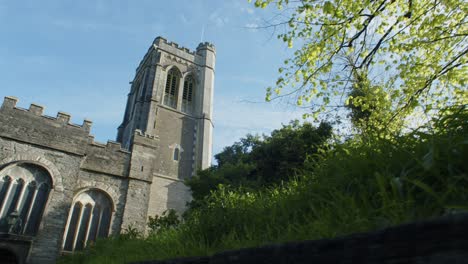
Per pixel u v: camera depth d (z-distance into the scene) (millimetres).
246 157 23516
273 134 21828
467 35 6695
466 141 1738
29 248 19016
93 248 15477
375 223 1823
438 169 1840
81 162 22734
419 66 7293
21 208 20125
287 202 3254
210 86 46438
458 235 1033
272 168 18938
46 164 21391
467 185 1697
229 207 4457
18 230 19297
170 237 5176
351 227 1907
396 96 7348
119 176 24422
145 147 26375
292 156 17875
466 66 6926
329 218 2209
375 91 7578
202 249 3348
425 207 1710
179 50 47000
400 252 1191
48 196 20703
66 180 21672
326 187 2865
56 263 18031
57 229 20219
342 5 6566
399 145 2365
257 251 1868
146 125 37781
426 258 1101
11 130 20938
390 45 7238
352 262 1349
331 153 3334
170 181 35406
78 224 21891
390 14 7246
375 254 1275
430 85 7250
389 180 2152
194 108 44125
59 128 22594
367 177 2461
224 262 2127
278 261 1701
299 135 18641
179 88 43656
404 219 1693
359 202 2285
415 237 1160
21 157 20797
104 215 23109
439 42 7137
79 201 22562
